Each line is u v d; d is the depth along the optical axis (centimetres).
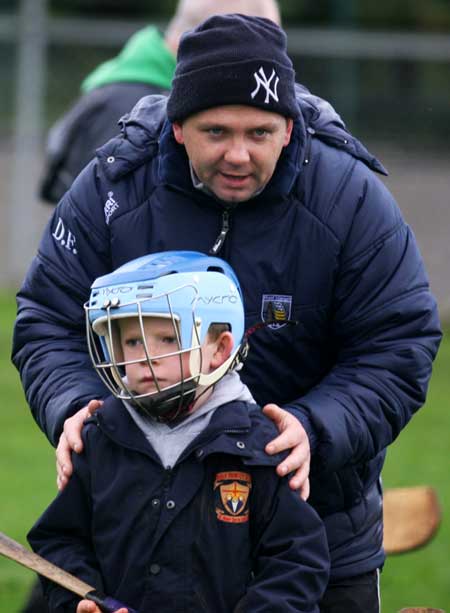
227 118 1148
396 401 1228
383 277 1241
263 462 1130
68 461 1173
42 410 1255
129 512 1141
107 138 2075
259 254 1231
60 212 1299
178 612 1126
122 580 1142
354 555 1289
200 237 1241
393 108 5191
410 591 2066
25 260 4959
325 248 1232
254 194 1198
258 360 1251
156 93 2084
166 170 1229
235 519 1132
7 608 1936
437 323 1263
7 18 5388
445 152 5153
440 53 5156
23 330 1292
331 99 5197
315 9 5806
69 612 1163
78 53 5172
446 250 4900
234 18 1166
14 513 2381
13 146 5094
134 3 6162
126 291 1123
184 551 1128
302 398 1225
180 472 1135
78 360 1271
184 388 1121
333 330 1264
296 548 1125
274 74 1158
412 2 5928
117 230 1260
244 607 1119
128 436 1145
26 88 5022
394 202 1283
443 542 2352
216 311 1138
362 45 5175
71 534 1186
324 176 1245
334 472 1250
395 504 1559
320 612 1291
